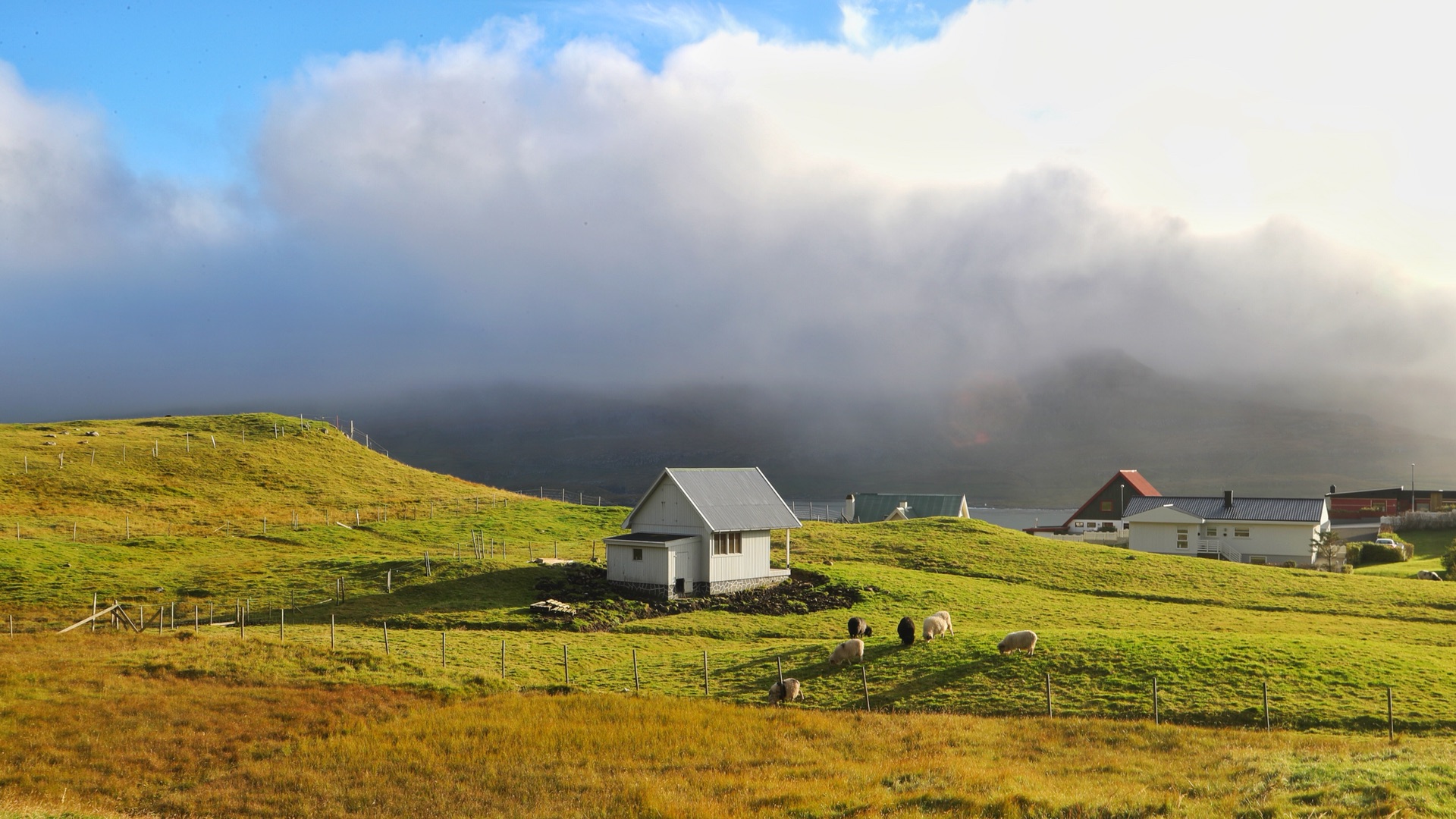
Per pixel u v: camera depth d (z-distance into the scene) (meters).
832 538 82.75
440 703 33.25
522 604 55.41
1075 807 19.78
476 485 122.19
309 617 51.69
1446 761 21.34
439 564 63.22
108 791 23.88
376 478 113.38
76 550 64.69
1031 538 85.75
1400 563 91.44
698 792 22.59
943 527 88.44
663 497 62.53
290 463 112.62
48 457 99.44
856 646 38.91
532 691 35.97
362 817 21.72
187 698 32.78
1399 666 35.34
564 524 92.94
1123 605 58.59
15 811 19.94
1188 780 22.31
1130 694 32.62
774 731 29.08
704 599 58.25
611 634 49.94
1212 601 60.91
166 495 92.12
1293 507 97.25
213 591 56.53
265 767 25.66
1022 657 36.94
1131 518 101.75
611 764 25.80
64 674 35.16
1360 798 18.80
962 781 22.52
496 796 22.98
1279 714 30.52
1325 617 54.84
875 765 25.00
